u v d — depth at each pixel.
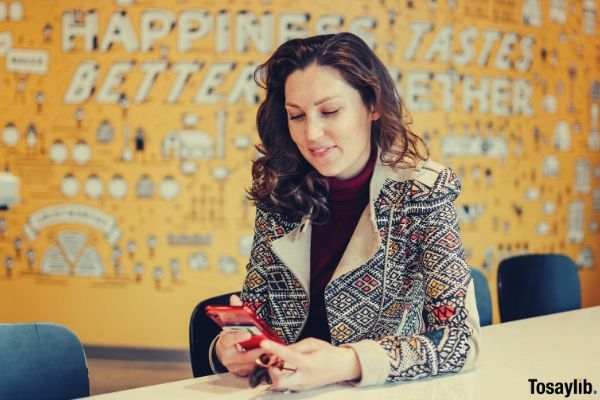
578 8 5.31
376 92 1.39
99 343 4.87
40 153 4.84
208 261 4.83
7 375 1.49
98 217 4.84
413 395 1.28
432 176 1.43
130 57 4.77
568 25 5.29
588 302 5.45
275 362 1.27
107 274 4.85
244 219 4.82
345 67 1.36
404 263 1.44
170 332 4.85
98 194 4.83
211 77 4.76
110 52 4.77
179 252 4.83
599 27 5.38
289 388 1.25
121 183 4.82
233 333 1.34
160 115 4.78
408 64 4.89
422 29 4.90
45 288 4.88
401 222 1.42
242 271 4.84
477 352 1.40
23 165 4.85
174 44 4.75
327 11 4.78
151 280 4.84
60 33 4.79
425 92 4.92
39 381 1.53
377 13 4.82
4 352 1.50
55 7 4.77
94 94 4.79
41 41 4.80
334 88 1.36
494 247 5.15
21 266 4.89
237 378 1.42
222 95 4.77
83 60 4.78
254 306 1.52
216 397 1.30
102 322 4.87
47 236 4.86
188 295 4.84
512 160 5.17
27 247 4.87
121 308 4.85
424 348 1.33
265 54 4.75
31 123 4.83
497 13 5.06
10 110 4.84
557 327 1.94
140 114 4.78
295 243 1.48
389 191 1.44
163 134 4.79
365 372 1.29
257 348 1.31
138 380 4.37
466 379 1.39
